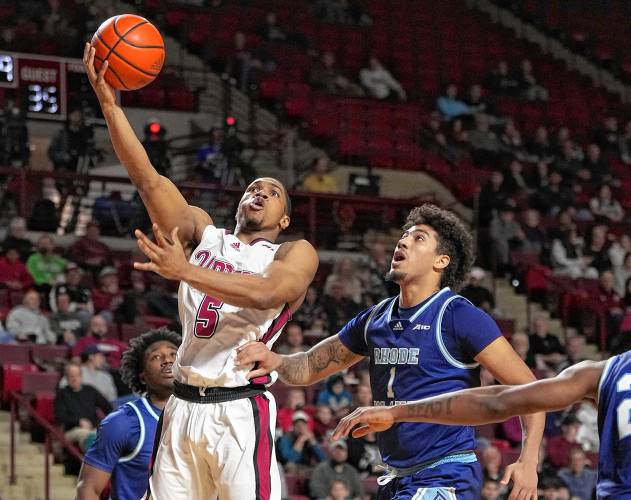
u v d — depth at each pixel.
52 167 20.39
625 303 20.39
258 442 5.54
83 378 13.26
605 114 27.48
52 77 20.97
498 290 20.73
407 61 26.45
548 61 28.62
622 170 25.53
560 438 15.05
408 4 28.67
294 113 23.39
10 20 22.45
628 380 4.25
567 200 22.75
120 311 16.16
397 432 5.84
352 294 17.92
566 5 31.08
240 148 20.23
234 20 25.48
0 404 14.19
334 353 6.21
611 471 4.22
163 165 19.09
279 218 5.86
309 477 12.70
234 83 23.86
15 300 16.17
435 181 23.28
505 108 26.25
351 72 25.52
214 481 5.56
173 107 23.19
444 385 5.82
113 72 5.60
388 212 20.70
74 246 17.91
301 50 24.84
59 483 12.95
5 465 13.12
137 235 4.79
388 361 5.95
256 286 5.14
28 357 14.54
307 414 14.05
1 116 19.41
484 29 28.89
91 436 12.44
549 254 21.09
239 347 5.39
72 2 23.52
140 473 6.61
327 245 20.20
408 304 6.05
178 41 24.94
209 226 5.80
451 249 6.05
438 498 5.70
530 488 5.54
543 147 24.61
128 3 24.80
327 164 21.33
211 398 5.54
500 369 5.76
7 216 18.61
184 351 5.64
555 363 17.61
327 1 26.89
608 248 21.55
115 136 5.59
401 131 23.47
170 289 17.91
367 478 13.16
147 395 6.79
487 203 21.50
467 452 5.85
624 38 30.91
